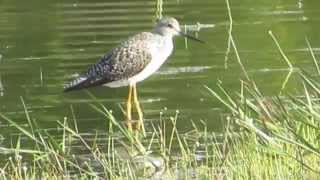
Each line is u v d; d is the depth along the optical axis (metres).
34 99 13.58
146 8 19.03
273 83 13.87
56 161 10.34
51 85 14.29
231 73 14.58
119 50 14.04
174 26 14.35
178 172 10.26
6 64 15.46
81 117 12.74
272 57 15.39
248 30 17.20
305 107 10.56
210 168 10.22
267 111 9.88
